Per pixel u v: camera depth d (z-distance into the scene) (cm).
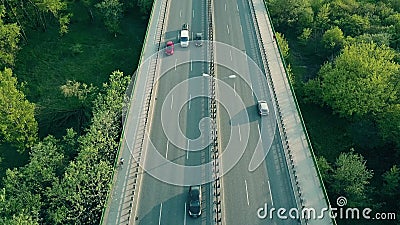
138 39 11600
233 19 10519
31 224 6500
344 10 11525
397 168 7944
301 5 11250
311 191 6869
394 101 8812
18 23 10881
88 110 9106
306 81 10231
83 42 11544
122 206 6681
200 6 10919
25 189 7231
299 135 7756
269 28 10238
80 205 6806
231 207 6662
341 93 8838
